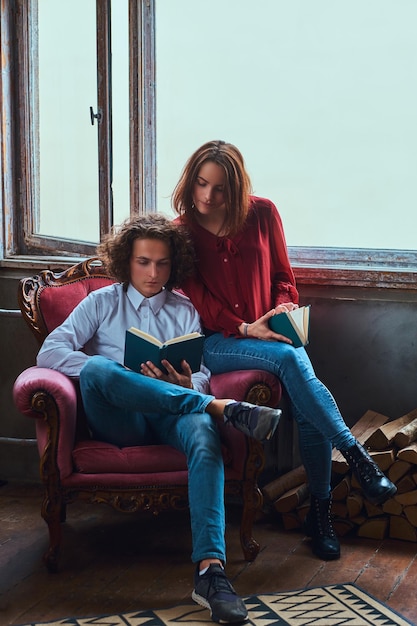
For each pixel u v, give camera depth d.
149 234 2.65
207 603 2.23
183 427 2.43
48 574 2.54
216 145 2.72
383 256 3.07
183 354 2.48
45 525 2.91
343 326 3.07
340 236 3.12
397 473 2.71
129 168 3.21
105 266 2.80
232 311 2.78
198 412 2.44
